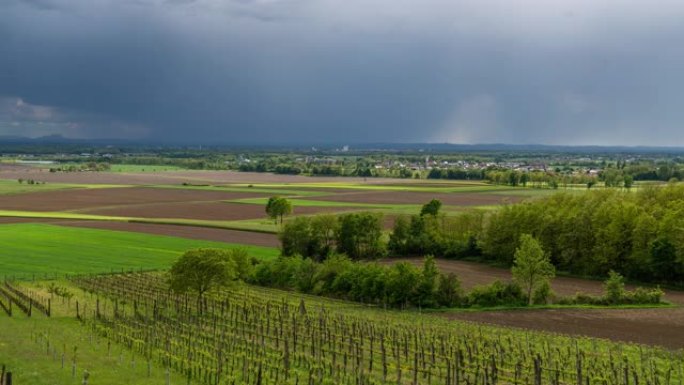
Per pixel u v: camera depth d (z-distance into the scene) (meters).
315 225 139.75
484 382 54.78
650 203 136.00
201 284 88.31
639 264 117.06
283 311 86.38
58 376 52.66
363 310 91.00
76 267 121.62
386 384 54.53
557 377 55.69
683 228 110.75
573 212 129.00
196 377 54.62
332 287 103.12
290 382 53.72
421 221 147.25
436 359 63.84
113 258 131.25
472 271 125.44
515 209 136.00
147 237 158.25
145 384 51.69
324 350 65.38
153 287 105.00
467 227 147.50
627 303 96.25
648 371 59.34
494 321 84.19
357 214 142.50
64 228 170.88
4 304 88.44
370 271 100.00
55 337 68.38
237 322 78.56
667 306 94.50
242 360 60.59
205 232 167.50
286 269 110.94
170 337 69.81
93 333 71.75
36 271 116.88
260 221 187.75
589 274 124.44
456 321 83.44
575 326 81.31
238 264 105.50
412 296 94.81
